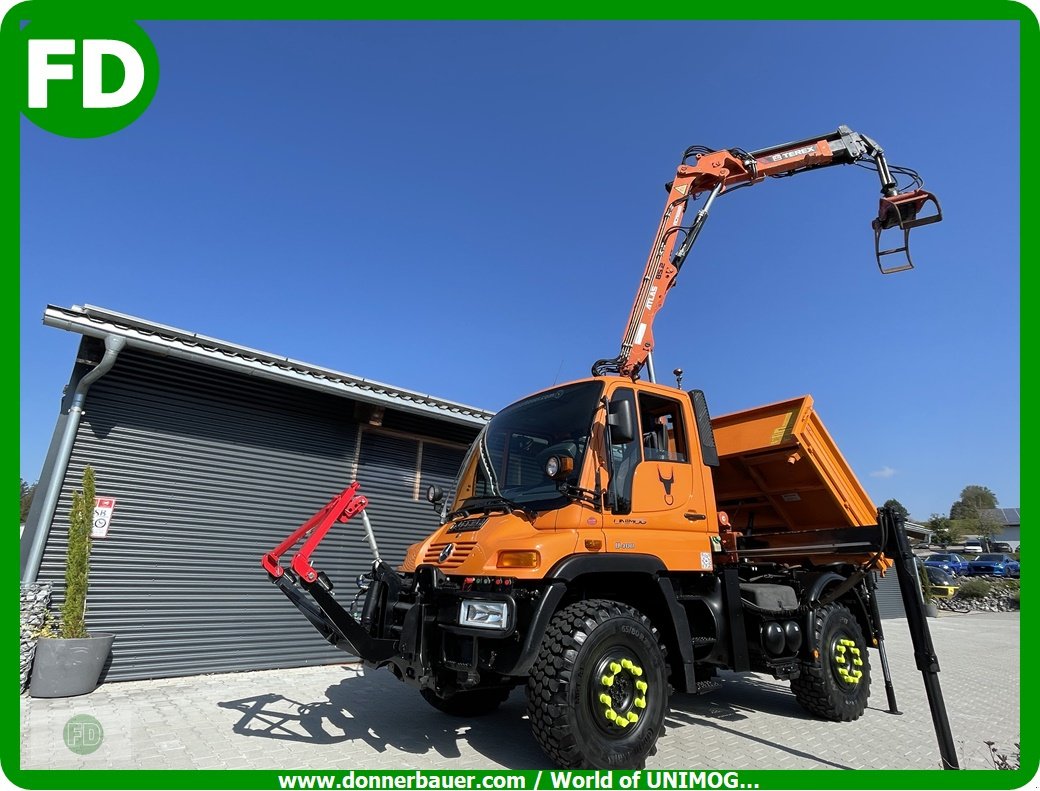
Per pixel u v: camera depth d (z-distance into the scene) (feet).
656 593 14.37
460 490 17.88
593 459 14.15
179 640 22.48
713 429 21.57
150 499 22.67
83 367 22.06
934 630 50.24
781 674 17.22
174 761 13.39
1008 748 15.39
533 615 12.03
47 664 18.75
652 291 20.38
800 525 21.62
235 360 23.48
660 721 13.10
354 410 28.76
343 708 18.34
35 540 19.94
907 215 22.40
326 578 13.75
